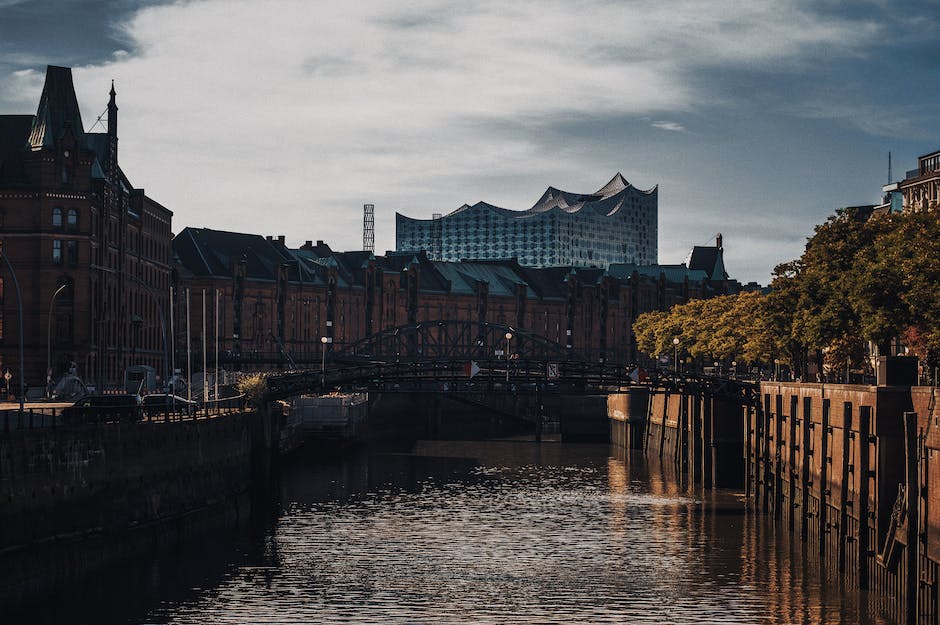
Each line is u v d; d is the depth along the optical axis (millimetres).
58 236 156500
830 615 70750
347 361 193000
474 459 159250
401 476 136875
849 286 89812
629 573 81562
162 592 73688
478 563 84375
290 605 71688
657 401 169000
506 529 98688
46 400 124250
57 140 156750
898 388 74250
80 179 157750
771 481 110562
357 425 180750
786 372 150875
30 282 155750
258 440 120250
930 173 139375
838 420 83375
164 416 98062
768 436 111000
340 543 91000
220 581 76938
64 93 159625
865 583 76625
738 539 94375
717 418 130000
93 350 160750
